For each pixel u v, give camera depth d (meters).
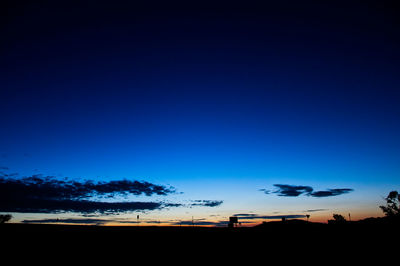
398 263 19.47
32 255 20.67
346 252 23.50
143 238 28.97
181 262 21.83
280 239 30.52
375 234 27.58
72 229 28.78
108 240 26.61
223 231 35.34
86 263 20.19
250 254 24.69
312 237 30.41
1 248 21.28
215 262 21.91
